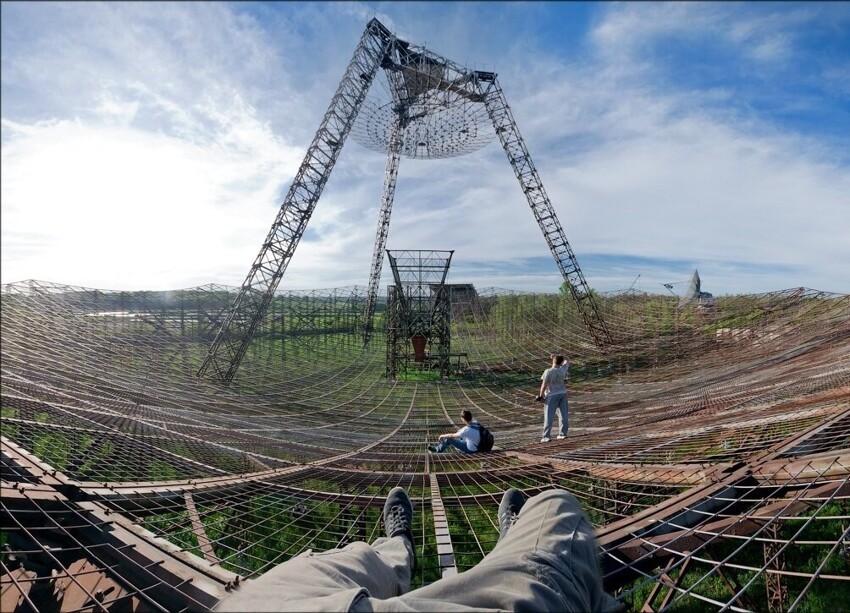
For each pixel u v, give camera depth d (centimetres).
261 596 142
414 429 1020
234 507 423
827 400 584
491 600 157
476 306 2538
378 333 2867
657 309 2098
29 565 338
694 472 433
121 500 397
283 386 1568
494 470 571
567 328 2319
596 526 332
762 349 1352
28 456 447
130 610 276
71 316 1379
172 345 1650
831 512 402
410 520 320
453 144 2450
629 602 276
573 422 1019
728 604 223
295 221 1820
